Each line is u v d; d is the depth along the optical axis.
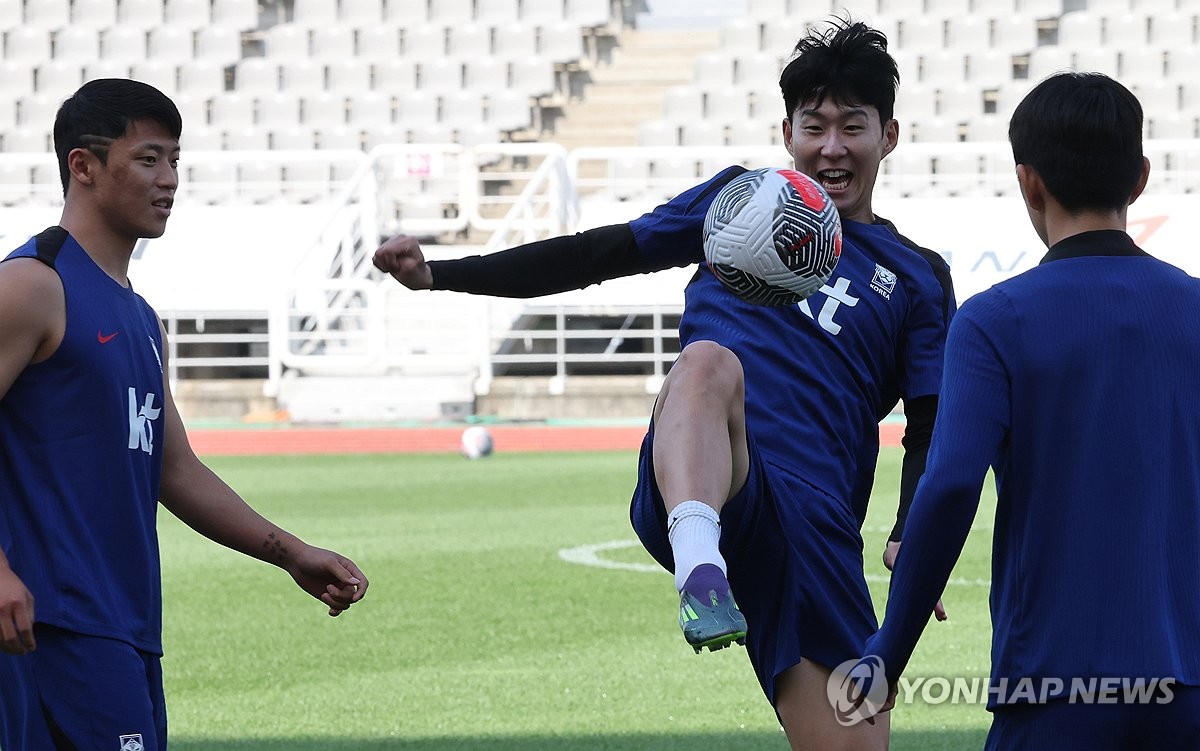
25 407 10.72
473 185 67.88
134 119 11.20
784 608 11.83
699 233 12.33
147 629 11.11
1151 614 8.79
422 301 68.75
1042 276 9.24
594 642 22.52
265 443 56.44
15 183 80.19
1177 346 9.04
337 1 87.50
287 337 63.56
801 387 12.35
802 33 84.62
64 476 10.70
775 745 16.72
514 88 83.56
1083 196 9.31
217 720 18.11
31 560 10.53
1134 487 8.88
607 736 17.16
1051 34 85.62
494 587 27.27
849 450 12.61
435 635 23.16
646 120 84.06
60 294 10.77
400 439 57.06
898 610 9.38
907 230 61.59
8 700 10.61
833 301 12.52
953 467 8.94
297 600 26.38
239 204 77.62
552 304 64.00
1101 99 9.27
